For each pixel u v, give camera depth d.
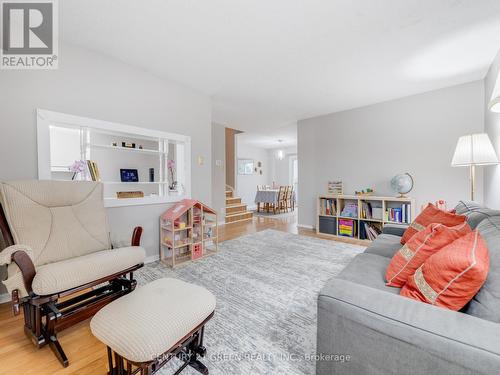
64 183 1.88
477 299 0.90
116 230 2.60
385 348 0.83
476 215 1.52
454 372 0.70
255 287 2.18
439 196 3.38
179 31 2.09
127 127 2.67
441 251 1.03
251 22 1.97
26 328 1.50
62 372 1.22
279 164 9.71
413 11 1.83
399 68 2.76
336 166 4.49
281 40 2.22
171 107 3.11
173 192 3.31
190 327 1.07
